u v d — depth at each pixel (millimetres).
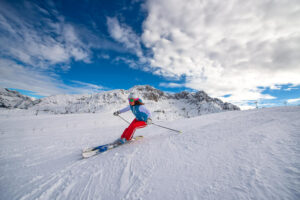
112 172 2547
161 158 2646
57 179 2693
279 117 4301
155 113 129875
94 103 166625
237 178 1606
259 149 2172
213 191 1492
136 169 2449
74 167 3145
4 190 2453
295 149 1938
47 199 2115
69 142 6410
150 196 1690
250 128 3410
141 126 4074
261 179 1493
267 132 2857
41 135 9008
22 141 7066
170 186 1770
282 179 1417
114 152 3533
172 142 3465
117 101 170125
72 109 156000
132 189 1928
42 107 175750
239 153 2186
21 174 3090
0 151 5133
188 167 2121
